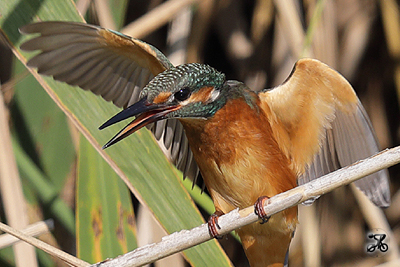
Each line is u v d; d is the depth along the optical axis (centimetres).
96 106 367
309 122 368
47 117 375
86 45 366
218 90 366
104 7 373
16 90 374
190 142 368
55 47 365
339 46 389
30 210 374
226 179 367
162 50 384
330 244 389
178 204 366
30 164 374
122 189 367
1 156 368
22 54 365
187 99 365
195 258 364
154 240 373
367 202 383
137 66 368
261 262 369
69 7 366
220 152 367
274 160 367
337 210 389
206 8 383
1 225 359
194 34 383
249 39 387
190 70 365
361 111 367
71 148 375
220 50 387
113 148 365
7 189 368
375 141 367
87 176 367
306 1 385
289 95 367
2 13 365
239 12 387
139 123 364
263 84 386
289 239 368
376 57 389
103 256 366
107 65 367
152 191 365
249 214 362
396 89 387
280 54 385
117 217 367
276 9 384
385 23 386
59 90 365
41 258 375
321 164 369
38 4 365
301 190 361
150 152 366
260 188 367
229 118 366
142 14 384
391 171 393
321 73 366
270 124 367
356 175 360
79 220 366
